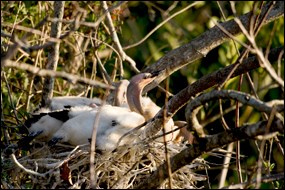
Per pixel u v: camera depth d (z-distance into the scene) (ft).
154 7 51.26
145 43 50.62
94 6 44.39
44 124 34.50
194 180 33.55
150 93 46.75
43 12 43.98
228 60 50.39
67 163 31.89
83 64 44.96
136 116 33.65
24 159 32.99
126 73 49.19
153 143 33.47
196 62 50.62
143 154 33.06
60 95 43.96
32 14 43.27
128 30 50.75
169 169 27.94
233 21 36.45
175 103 32.86
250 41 26.40
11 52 26.23
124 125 33.06
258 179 26.86
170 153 33.65
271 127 26.99
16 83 43.24
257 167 29.48
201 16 51.16
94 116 33.50
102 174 32.40
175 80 50.57
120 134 32.91
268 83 49.67
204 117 48.57
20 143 33.83
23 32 43.60
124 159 32.99
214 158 47.37
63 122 34.55
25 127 35.24
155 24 51.11
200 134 28.48
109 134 32.76
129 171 31.65
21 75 42.86
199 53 37.63
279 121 26.81
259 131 27.17
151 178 30.12
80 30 44.19
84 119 33.42
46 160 32.40
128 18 50.93
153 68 38.19
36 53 41.04
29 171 30.58
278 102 27.25
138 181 33.06
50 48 37.14
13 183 32.60
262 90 49.55
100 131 32.91
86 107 35.37
